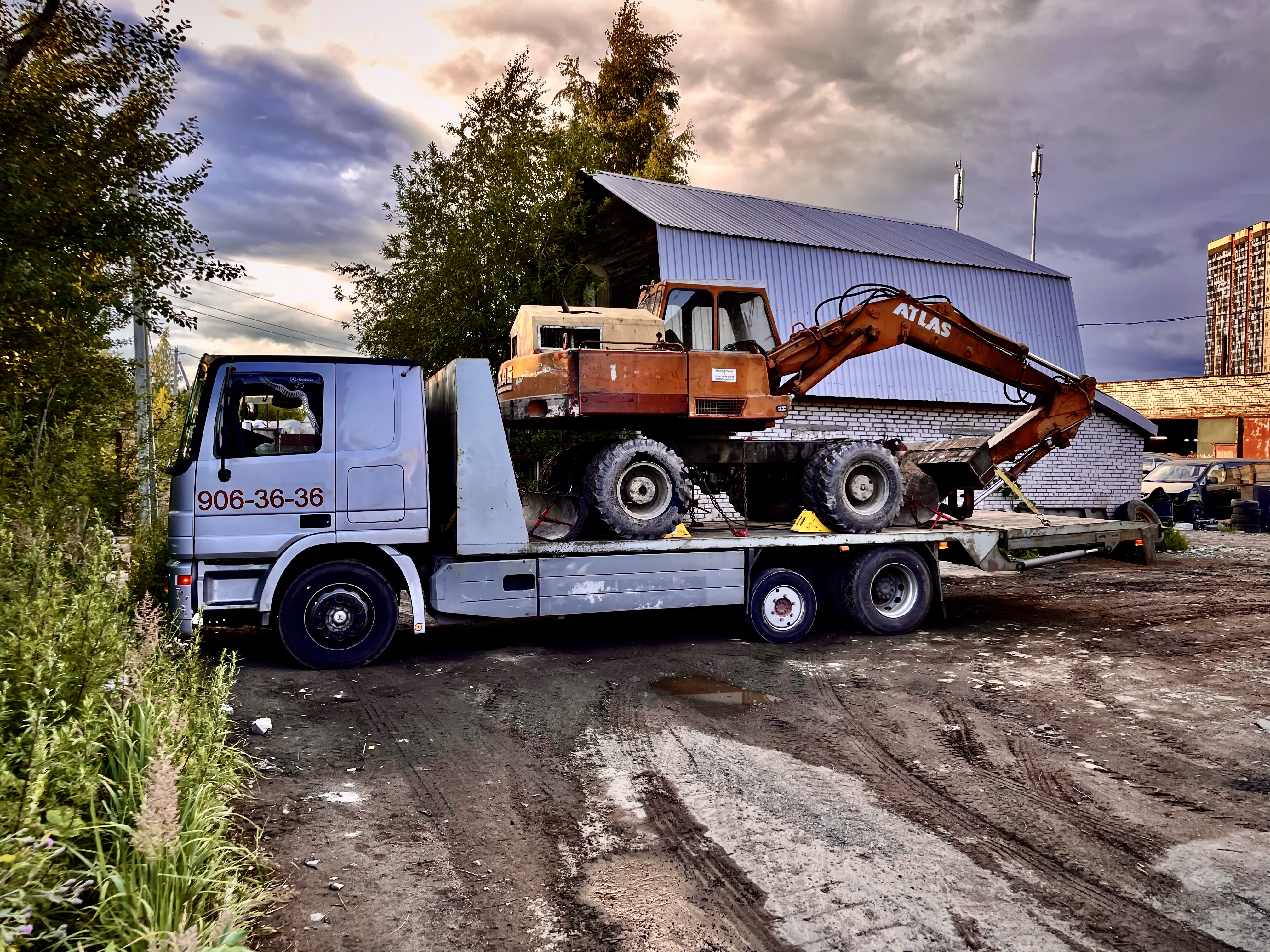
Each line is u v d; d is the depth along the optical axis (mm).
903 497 9258
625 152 22312
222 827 3424
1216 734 5680
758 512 10016
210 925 2852
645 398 7676
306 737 5336
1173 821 4324
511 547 7348
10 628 3812
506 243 13133
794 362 8859
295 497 6887
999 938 3240
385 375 7180
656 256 13836
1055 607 10555
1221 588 12023
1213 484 22125
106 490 8852
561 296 8109
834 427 15133
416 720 5762
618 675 7020
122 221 8000
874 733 5625
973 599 11172
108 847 3102
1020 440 10125
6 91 7473
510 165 13117
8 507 6422
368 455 7078
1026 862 3861
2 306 6973
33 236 7289
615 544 7656
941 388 16156
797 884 3625
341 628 7062
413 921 3283
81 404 8930
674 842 4016
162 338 12867
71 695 3451
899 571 8961
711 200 16781
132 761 3270
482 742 5367
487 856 3848
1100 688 6777
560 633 8766
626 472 7824
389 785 4641
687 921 3320
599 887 3586
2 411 7945
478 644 8172
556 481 8852
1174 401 37531
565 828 4160
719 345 8664
